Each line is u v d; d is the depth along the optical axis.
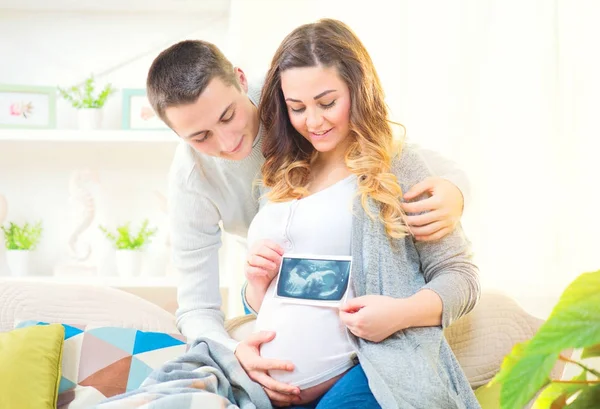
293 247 1.46
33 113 2.80
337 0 2.49
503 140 2.25
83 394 1.58
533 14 2.25
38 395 1.52
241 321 1.77
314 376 1.37
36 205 2.91
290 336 1.39
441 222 1.42
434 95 2.34
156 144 2.83
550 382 0.67
